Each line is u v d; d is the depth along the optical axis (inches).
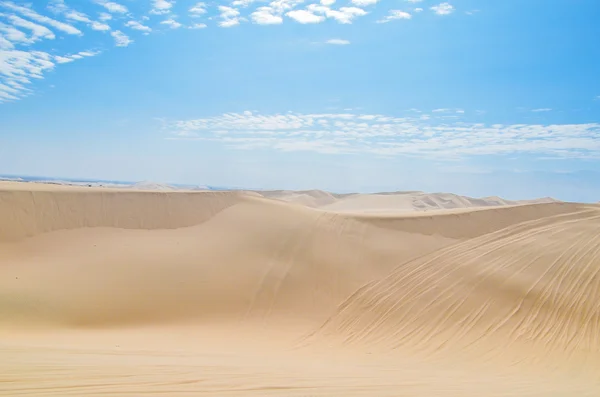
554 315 557.9
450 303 587.8
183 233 771.4
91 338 431.5
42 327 466.3
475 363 441.4
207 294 586.6
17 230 679.1
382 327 541.3
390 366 404.2
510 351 477.1
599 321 542.0
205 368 281.1
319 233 789.2
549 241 783.7
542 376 400.5
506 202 2667.3
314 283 643.5
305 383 256.7
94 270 598.5
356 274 676.7
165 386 219.3
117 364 269.0
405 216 894.4
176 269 629.9
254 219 835.4
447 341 502.9
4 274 553.6
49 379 216.8
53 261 613.3
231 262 668.1
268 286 621.6
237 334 505.0
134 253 663.1
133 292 564.1
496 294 604.7
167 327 507.8
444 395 253.0
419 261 720.3
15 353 284.7
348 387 254.4
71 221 741.3
